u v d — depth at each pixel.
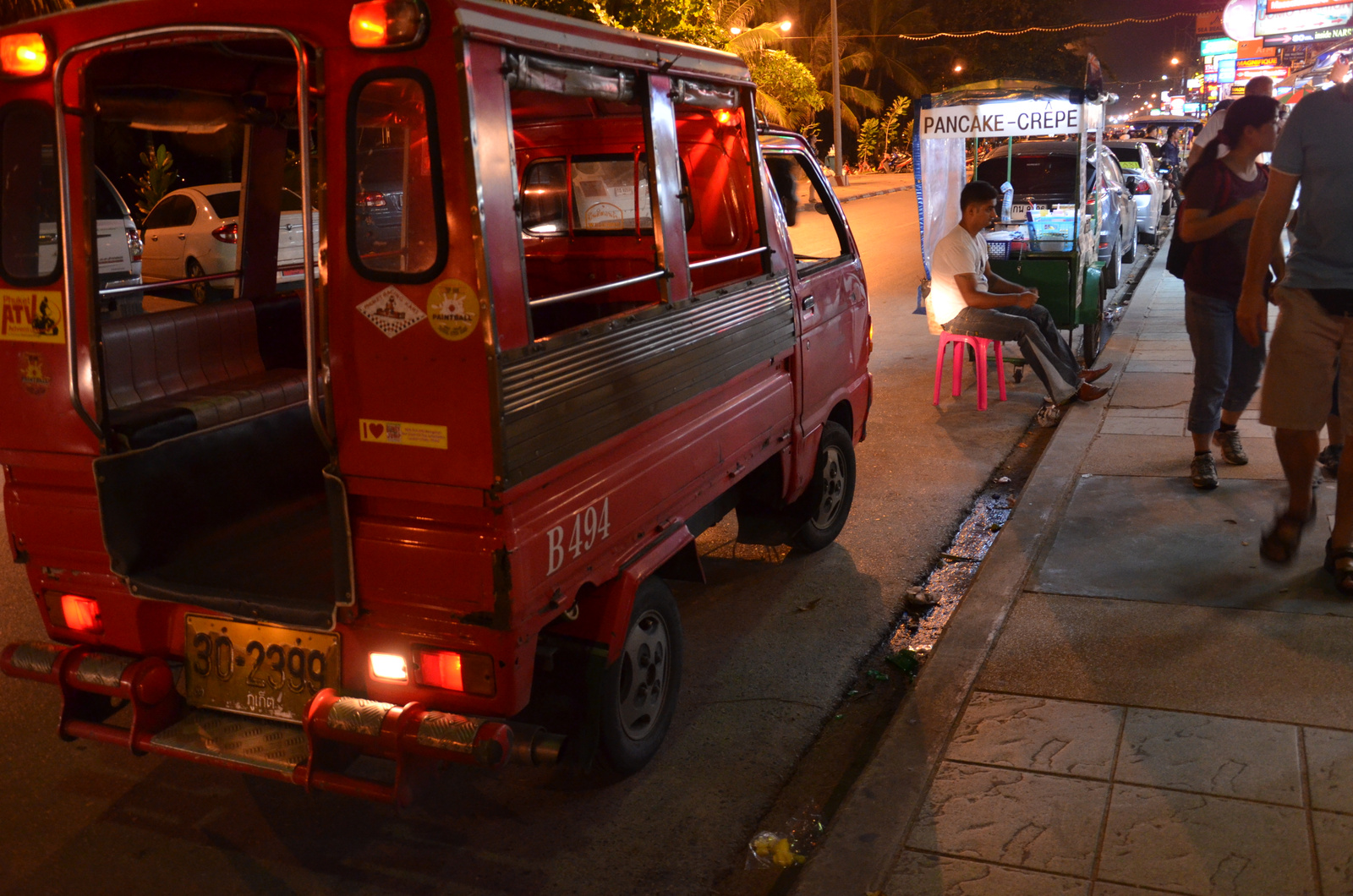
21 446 3.03
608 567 3.07
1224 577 4.42
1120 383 7.93
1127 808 2.96
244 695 2.93
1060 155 11.93
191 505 3.31
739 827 3.17
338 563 2.72
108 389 3.41
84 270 2.86
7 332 2.96
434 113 2.45
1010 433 7.23
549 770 3.50
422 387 2.55
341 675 2.80
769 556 5.31
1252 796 2.98
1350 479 4.14
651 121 3.29
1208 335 5.32
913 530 5.57
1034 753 3.27
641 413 3.19
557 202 4.80
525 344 2.60
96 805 3.34
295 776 2.71
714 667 4.18
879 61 42.69
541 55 2.73
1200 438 5.45
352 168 2.54
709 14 19.17
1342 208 3.84
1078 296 8.30
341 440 2.66
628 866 2.99
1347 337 3.96
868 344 5.56
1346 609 4.07
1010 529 5.12
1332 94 3.83
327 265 2.60
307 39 2.54
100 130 17.33
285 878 2.96
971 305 7.40
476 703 2.68
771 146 4.63
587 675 3.05
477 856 3.05
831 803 3.29
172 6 2.67
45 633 4.60
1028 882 2.70
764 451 4.21
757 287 4.05
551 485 2.77
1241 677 3.62
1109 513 5.25
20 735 3.78
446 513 2.61
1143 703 3.50
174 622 3.04
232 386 3.76
